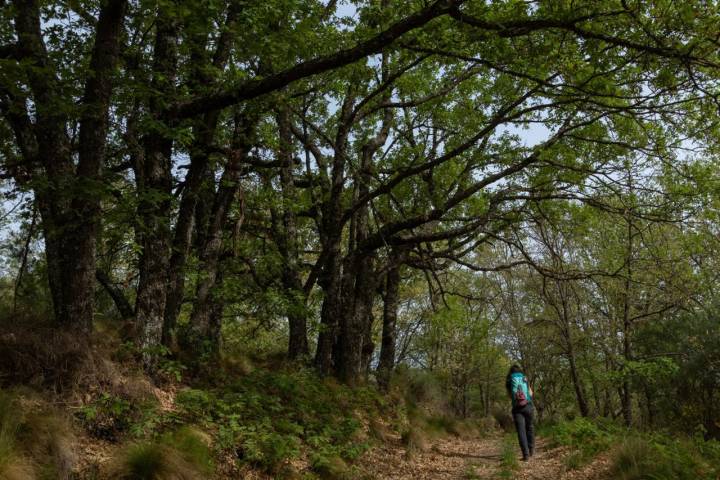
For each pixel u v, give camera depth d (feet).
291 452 22.02
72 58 28.19
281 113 44.16
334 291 46.98
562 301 70.74
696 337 55.16
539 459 29.86
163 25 27.07
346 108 48.80
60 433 16.19
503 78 44.55
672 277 48.14
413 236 46.93
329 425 29.66
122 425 19.17
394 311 62.59
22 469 14.03
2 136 29.12
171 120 25.63
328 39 37.04
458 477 27.84
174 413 21.22
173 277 29.91
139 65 27.32
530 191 41.47
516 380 31.53
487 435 64.54
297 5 27.48
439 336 106.52
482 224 43.27
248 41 26.73
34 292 30.86
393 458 31.58
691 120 31.14
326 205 52.21
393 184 39.73
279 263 43.09
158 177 26.05
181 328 32.60
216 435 21.57
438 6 21.66
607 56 25.08
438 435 48.96
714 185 35.35
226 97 25.03
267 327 45.96
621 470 20.90
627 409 64.34
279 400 29.50
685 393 54.85
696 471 20.16
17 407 16.20
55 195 22.62
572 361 70.85
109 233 26.78
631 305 66.39
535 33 27.81
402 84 44.70
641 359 57.52
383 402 45.47
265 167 41.09
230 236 44.09
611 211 38.81
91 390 19.62
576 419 35.91
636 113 27.68
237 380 29.99
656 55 23.44
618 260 59.36
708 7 20.74
